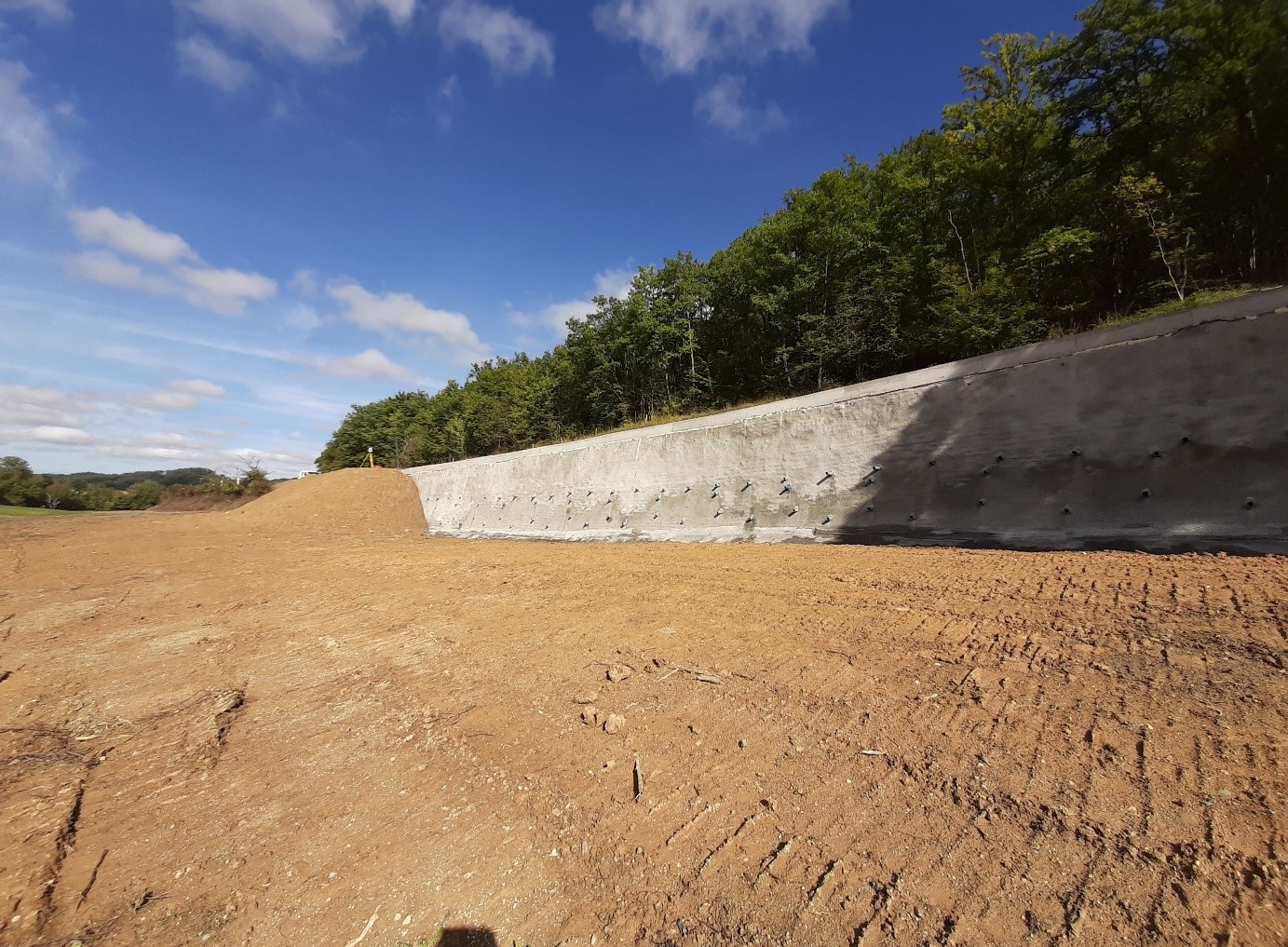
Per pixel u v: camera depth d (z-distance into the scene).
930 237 20.27
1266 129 12.38
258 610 8.83
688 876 2.48
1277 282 11.27
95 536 21.92
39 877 2.86
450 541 19.50
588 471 18.44
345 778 3.67
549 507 19.69
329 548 17.67
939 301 17.00
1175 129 15.05
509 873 2.63
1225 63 12.73
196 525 25.86
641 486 16.36
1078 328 12.65
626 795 3.12
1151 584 5.30
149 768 4.03
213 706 5.11
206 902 2.61
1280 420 6.72
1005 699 3.65
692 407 25.61
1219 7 12.72
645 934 2.21
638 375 30.47
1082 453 8.35
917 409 10.56
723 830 2.76
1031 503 8.75
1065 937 1.98
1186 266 12.59
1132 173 13.78
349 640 6.80
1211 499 7.09
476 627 6.79
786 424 12.92
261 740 4.36
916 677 4.13
